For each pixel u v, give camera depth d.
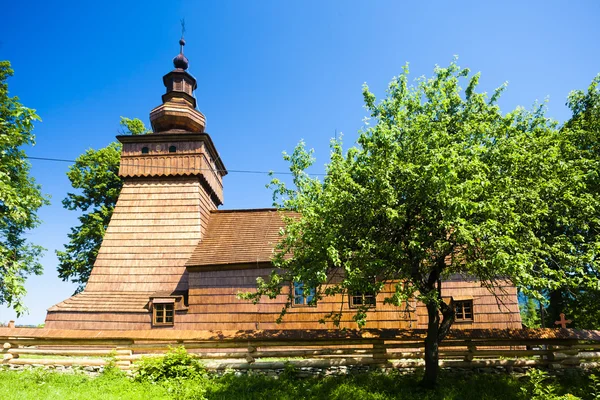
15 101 11.07
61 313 21.59
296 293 20.22
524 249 11.68
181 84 30.06
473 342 15.05
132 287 23.56
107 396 11.61
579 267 12.42
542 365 14.95
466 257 11.91
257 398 12.25
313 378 14.09
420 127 11.91
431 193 10.33
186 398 12.06
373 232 11.59
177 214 25.19
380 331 14.96
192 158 26.16
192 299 21.20
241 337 14.84
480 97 13.45
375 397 12.23
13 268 9.75
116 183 34.16
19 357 16.28
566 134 14.94
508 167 11.92
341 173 11.74
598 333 15.20
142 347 15.04
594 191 14.52
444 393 12.45
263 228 24.14
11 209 10.45
